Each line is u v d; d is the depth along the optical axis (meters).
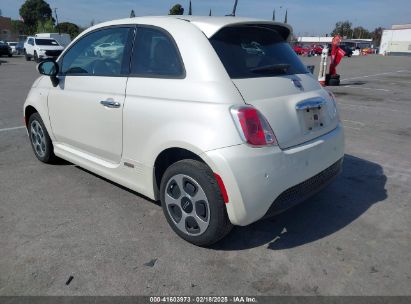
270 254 2.99
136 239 3.16
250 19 3.21
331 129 3.43
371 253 3.02
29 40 29.06
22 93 11.07
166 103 2.97
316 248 3.08
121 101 3.34
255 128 2.66
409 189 4.27
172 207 3.16
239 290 2.57
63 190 4.11
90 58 3.87
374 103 9.94
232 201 2.67
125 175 3.55
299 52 49.19
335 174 3.49
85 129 3.86
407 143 6.11
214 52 2.88
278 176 2.74
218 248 3.05
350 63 29.92
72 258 2.88
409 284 2.65
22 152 5.43
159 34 3.20
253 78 2.90
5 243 3.07
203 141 2.69
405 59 37.97
